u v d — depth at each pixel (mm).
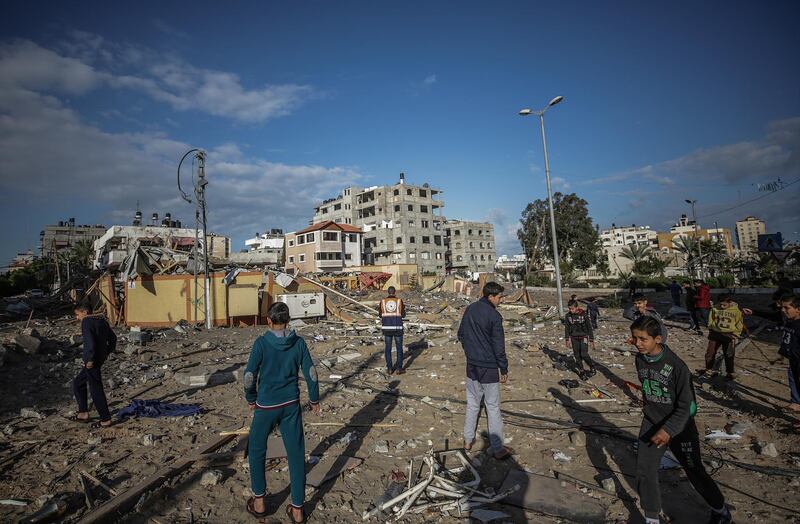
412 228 73000
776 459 4840
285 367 3926
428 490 4328
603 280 52906
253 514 3992
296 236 65500
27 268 54938
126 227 55906
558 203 60250
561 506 4008
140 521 3898
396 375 9594
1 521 3867
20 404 7566
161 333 16156
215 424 6406
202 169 17844
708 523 3648
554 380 8648
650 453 3508
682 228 141875
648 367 3588
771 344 11867
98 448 5488
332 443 5652
